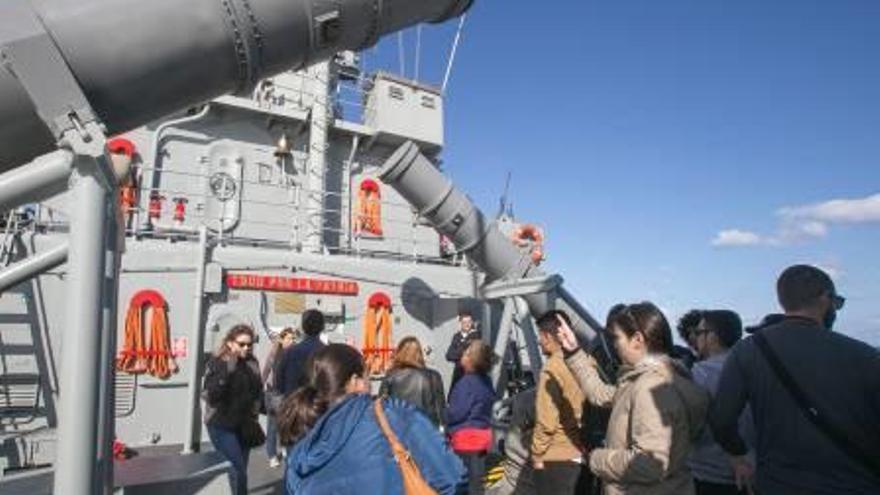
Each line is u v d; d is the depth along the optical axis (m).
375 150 11.92
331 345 2.57
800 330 2.93
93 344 2.55
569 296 8.46
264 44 3.01
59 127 2.59
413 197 9.28
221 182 10.06
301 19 3.04
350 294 10.02
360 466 2.25
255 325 9.20
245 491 5.89
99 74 2.74
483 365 6.24
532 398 5.09
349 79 12.45
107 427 3.02
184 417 8.59
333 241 11.27
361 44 3.41
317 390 2.50
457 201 9.27
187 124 10.16
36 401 7.61
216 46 2.91
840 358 2.80
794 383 2.82
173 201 9.84
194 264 8.85
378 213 11.70
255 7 2.92
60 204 8.49
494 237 9.50
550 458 4.42
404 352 5.71
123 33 2.73
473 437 6.02
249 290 9.22
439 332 10.62
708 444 3.99
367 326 10.07
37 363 7.64
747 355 3.03
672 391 2.98
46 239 7.76
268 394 8.23
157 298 8.55
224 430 5.85
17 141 2.81
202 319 8.84
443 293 10.88
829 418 2.73
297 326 9.48
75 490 2.46
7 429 7.41
